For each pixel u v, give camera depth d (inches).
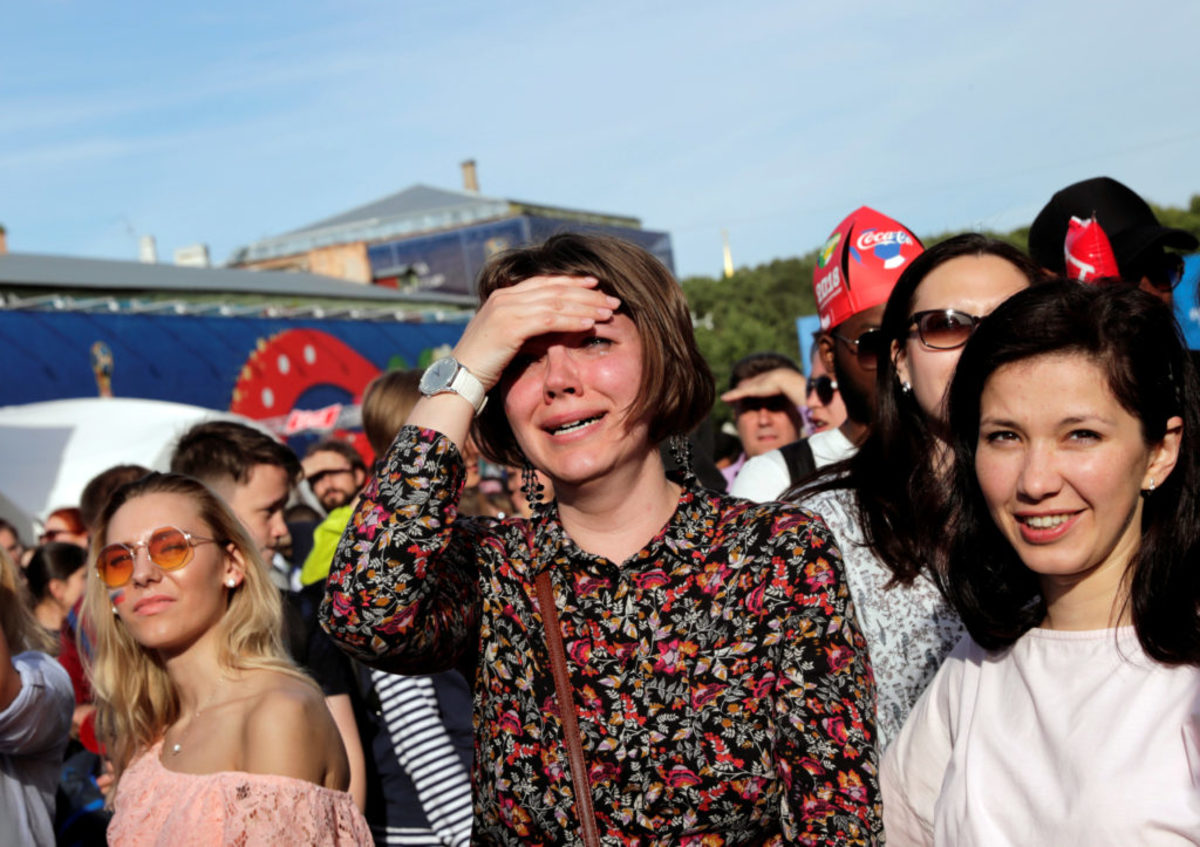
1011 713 69.5
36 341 576.4
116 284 787.4
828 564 67.9
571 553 70.7
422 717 126.5
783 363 208.5
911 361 91.8
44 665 117.6
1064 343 63.8
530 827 69.2
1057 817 63.7
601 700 68.2
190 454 142.6
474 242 1807.3
